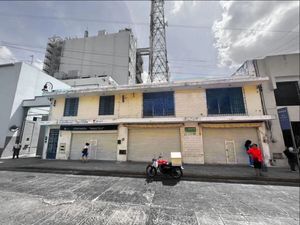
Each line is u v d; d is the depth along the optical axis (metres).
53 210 4.52
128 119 13.15
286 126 10.33
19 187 6.64
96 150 13.83
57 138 14.90
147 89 13.56
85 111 14.78
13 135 16.42
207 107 12.80
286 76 12.33
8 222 3.85
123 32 39.81
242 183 7.50
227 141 11.96
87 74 39.28
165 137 12.90
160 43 24.17
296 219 4.21
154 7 25.38
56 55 44.75
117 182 7.49
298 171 9.45
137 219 4.09
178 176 8.28
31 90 18.59
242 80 11.91
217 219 4.15
